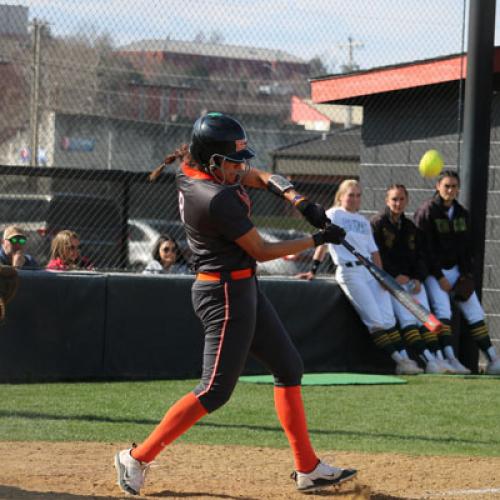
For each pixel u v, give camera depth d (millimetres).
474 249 30531
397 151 35125
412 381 27594
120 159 69312
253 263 13844
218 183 13516
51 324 26031
